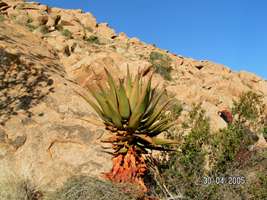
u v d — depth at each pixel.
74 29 25.08
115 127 6.12
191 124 8.00
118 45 26.23
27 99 10.24
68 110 10.40
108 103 5.80
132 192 5.36
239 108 8.57
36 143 8.83
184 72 24.33
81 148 9.21
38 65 12.22
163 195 6.00
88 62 13.63
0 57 11.67
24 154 8.43
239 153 6.68
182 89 17.45
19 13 22.23
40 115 9.78
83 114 10.49
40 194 6.90
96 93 6.03
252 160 6.64
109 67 13.82
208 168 6.85
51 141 9.06
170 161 6.82
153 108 6.21
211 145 6.85
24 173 7.10
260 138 8.72
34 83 11.08
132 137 5.88
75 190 5.26
